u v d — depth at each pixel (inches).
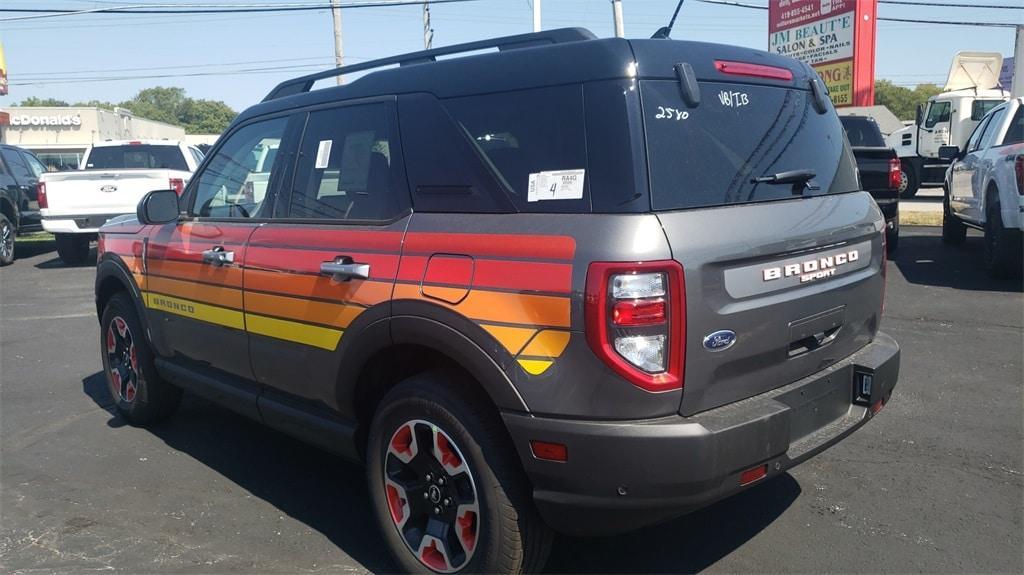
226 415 225.0
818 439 128.3
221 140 182.9
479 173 126.5
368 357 135.9
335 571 142.3
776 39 959.0
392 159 138.8
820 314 130.3
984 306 319.0
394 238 133.1
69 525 160.6
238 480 181.5
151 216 182.2
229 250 165.8
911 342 271.4
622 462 109.2
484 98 129.3
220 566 144.3
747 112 131.6
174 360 193.6
